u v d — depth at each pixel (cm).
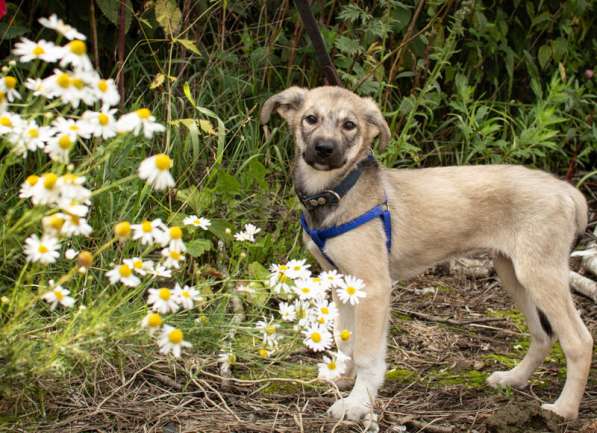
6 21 194
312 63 223
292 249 189
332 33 212
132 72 209
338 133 155
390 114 208
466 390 159
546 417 145
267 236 185
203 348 161
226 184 182
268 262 189
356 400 147
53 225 121
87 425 138
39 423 138
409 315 188
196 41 204
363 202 154
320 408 151
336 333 158
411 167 228
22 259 164
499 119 233
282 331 170
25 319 138
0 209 171
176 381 153
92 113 125
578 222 159
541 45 252
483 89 250
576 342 151
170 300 127
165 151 180
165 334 123
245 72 222
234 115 212
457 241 161
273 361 155
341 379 158
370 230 153
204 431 139
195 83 211
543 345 160
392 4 209
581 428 146
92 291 164
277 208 200
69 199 121
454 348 176
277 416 146
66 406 142
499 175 161
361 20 223
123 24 187
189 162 196
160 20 184
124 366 153
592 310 193
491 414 147
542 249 154
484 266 208
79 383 148
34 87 126
